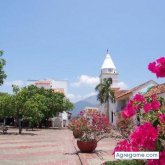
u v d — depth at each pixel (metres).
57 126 68.44
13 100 37.09
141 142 5.55
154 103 5.98
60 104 58.47
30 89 57.78
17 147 24.52
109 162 13.36
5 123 62.12
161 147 5.67
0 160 18.02
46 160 18.23
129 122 14.74
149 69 6.21
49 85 71.62
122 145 5.93
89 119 21.92
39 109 42.25
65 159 18.69
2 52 39.50
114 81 66.81
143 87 41.78
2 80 40.16
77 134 32.19
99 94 60.72
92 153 20.48
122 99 49.91
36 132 44.16
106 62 68.94
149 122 5.81
